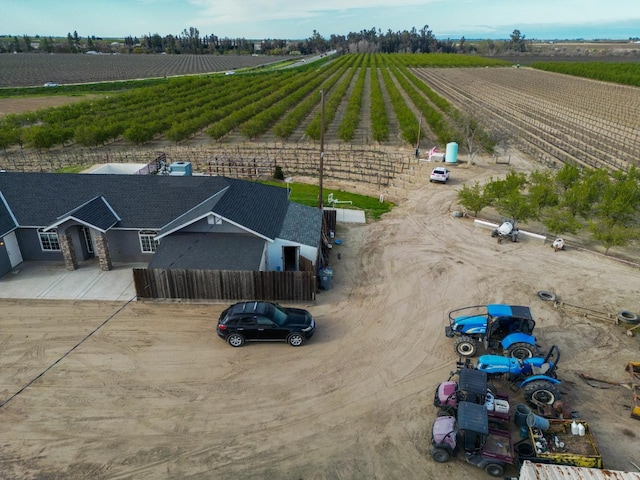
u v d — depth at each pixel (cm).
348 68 17425
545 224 3216
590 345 2141
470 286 2662
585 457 1440
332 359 2041
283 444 1605
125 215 2822
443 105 8425
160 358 2036
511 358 1853
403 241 3275
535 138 6719
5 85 13488
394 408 1767
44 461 1532
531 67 18188
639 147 6184
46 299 2481
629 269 2869
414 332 2234
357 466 1523
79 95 11794
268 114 7462
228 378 1919
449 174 4894
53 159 5741
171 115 7581
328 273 2580
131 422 1691
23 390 1842
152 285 2444
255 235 2706
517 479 1422
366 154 5803
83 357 2036
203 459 1545
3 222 2719
